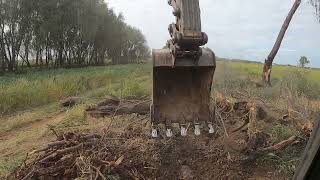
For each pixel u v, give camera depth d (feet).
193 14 17.54
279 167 24.14
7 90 55.98
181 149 24.72
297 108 32.91
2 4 136.56
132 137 26.08
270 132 27.66
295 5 65.05
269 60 65.67
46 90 61.62
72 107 51.26
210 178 23.36
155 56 19.20
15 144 33.47
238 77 66.13
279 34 65.62
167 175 23.41
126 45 269.64
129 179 22.63
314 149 6.82
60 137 25.39
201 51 18.39
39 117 47.09
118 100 40.78
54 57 176.35
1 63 138.82
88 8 178.29
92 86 84.38
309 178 7.16
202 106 21.47
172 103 21.56
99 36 209.05
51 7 150.61
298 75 64.13
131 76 109.19
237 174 23.63
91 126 34.24
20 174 22.77
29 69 153.89
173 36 18.04
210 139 25.64
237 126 28.55
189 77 21.50
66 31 171.32
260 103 32.35
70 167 22.36
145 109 35.17
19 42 143.23
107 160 22.91
